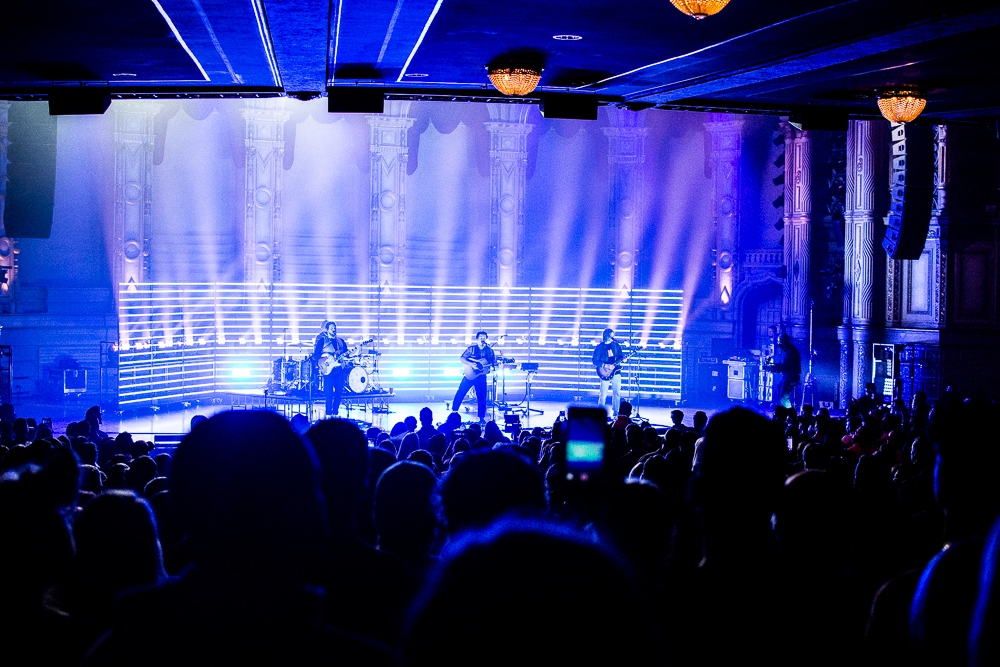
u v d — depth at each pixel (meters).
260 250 27.89
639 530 3.12
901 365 22.81
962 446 2.71
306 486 2.07
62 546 3.03
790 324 25.98
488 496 2.76
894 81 12.15
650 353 28.58
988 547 1.45
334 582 2.94
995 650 1.35
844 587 2.95
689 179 29.31
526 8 8.90
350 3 8.66
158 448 17.38
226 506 1.98
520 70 11.41
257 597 1.97
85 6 8.72
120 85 12.54
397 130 28.50
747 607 2.75
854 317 24.03
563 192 30.44
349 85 12.70
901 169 16.50
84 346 25.70
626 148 28.69
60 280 25.86
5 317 24.33
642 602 1.15
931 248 22.70
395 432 12.91
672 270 29.44
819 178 26.02
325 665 1.95
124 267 26.19
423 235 30.34
